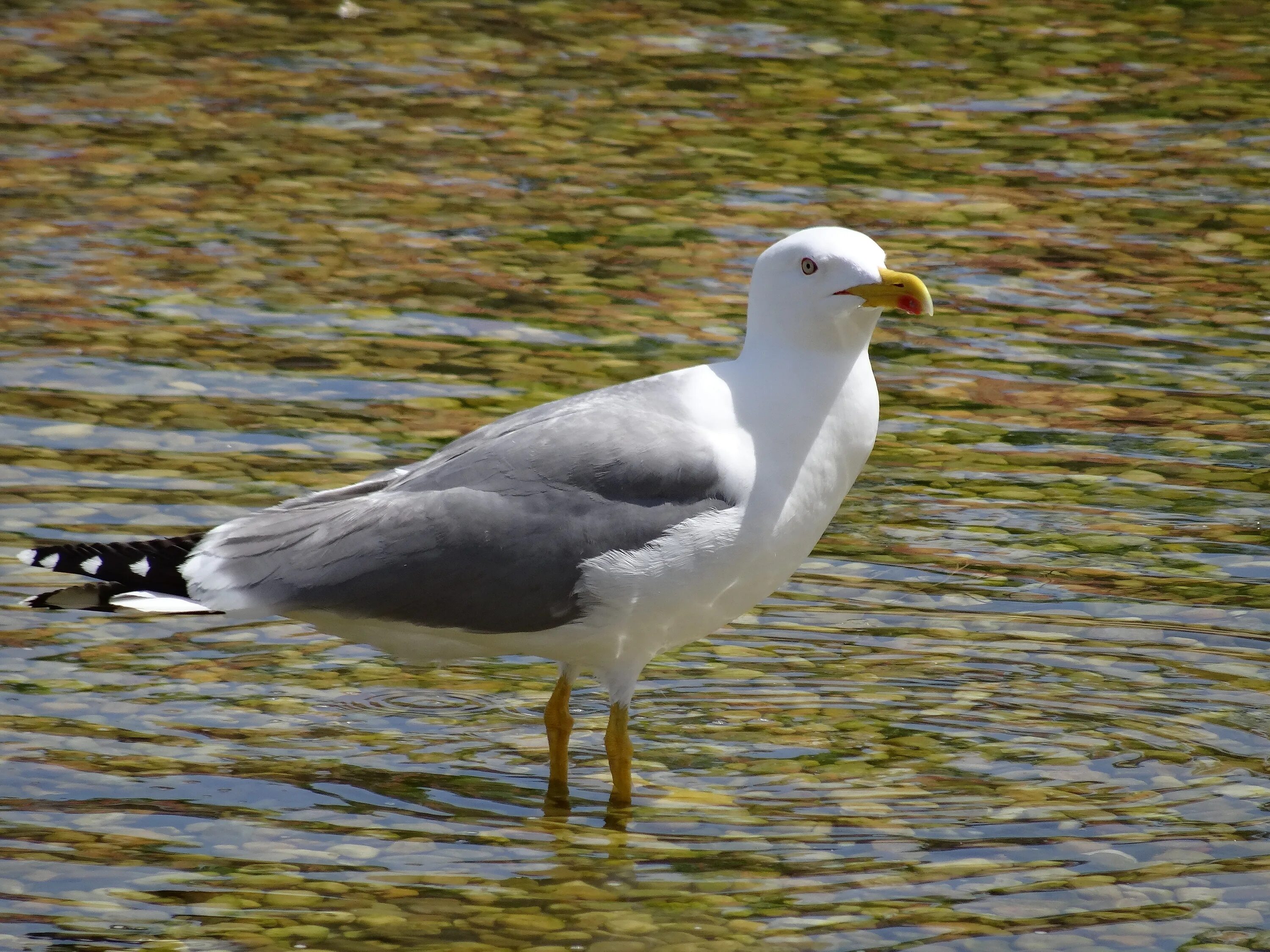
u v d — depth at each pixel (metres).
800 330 9.52
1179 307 16.69
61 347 15.19
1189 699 10.38
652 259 17.56
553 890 8.47
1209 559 12.07
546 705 10.40
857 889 8.48
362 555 9.22
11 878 8.44
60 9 25.62
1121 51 24.50
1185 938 8.02
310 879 8.52
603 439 9.39
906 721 10.23
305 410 14.11
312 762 9.73
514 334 15.75
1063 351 15.75
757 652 11.09
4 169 19.53
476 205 18.94
